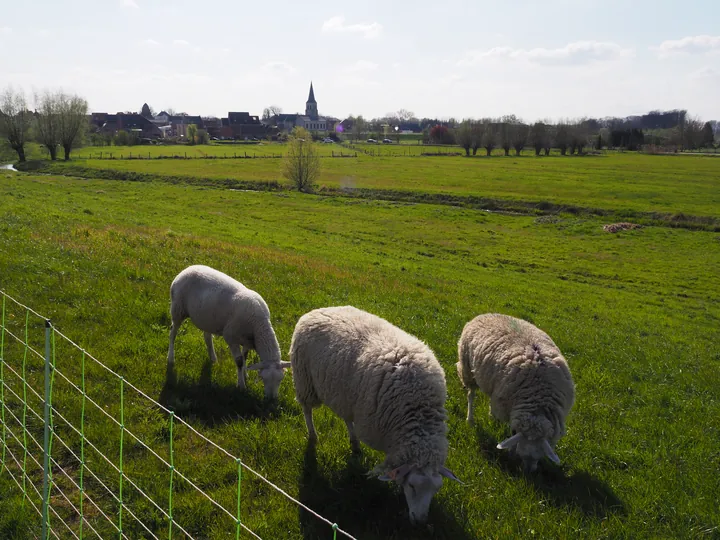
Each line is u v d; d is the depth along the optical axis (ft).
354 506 18.88
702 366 43.73
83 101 282.15
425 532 17.63
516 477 21.50
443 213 165.07
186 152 356.38
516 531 18.07
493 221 156.56
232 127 629.92
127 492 18.13
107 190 167.43
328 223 137.69
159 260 47.32
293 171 203.92
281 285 47.80
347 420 21.24
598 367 37.86
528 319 53.72
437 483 17.49
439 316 46.70
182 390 25.61
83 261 41.55
